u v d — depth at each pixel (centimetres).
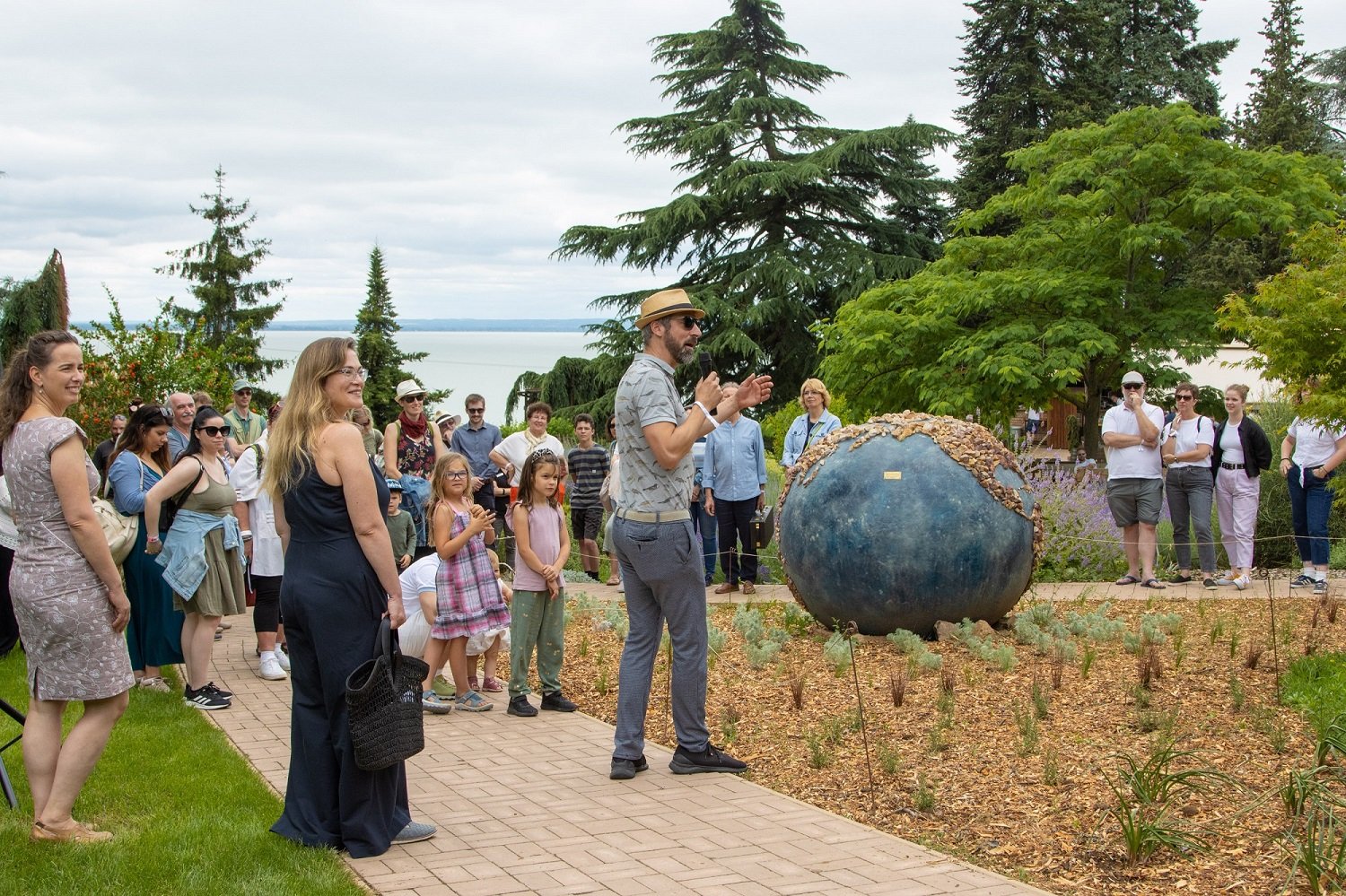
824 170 3484
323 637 519
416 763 676
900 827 561
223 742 710
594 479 1439
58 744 541
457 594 809
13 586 528
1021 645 941
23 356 534
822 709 773
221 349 2555
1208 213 2278
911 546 920
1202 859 503
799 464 998
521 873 498
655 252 3659
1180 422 1284
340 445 520
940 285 2509
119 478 828
